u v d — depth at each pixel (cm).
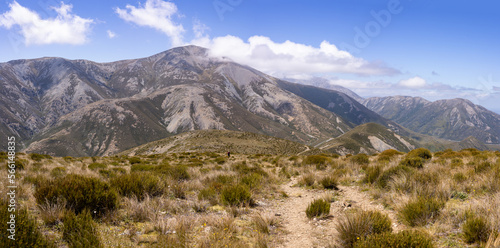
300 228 680
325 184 1221
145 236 538
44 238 443
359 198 973
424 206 620
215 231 575
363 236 503
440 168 1276
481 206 601
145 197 796
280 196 1098
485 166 1146
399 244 432
